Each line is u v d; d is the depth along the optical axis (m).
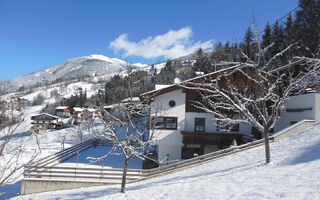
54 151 26.30
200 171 12.55
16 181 16.41
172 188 9.23
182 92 19.33
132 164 19.12
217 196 6.66
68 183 13.82
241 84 15.92
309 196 5.07
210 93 18.83
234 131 19.52
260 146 15.17
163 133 18.92
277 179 7.22
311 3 32.19
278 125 20.14
